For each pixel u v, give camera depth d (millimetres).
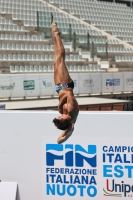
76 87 32906
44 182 13727
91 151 13367
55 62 8227
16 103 26781
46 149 13641
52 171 13656
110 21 59125
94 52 43625
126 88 35875
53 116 13516
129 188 13242
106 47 44375
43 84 31344
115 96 35188
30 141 13719
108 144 13266
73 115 8016
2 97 29609
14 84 30062
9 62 35938
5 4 50906
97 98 30641
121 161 13250
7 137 13805
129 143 13164
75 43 43562
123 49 49062
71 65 39344
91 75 33625
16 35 42031
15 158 13844
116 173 13273
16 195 13828
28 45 40594
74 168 13492
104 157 13328
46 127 13562
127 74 35875
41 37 43219
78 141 13391
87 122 13273
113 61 44812
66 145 13492
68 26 50344
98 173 13367
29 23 46344
